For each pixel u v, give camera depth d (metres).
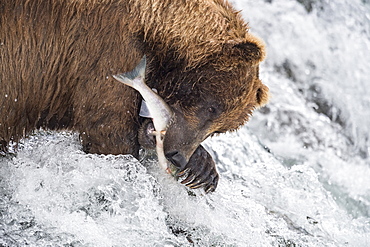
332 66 37.00
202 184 20.86
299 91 36.12
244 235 21.50
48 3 18.02
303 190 25.84
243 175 25.86
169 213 21.39
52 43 18.33
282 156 33.47
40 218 19.23
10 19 17.88
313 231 23.59
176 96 19.20
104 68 18.44
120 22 18.27
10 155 20.34
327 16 37.81
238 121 19.92
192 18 18.77
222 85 19.00
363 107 36.81
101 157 19.69
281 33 36.69
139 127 19.61
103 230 19.28
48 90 18.89
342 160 34.75
